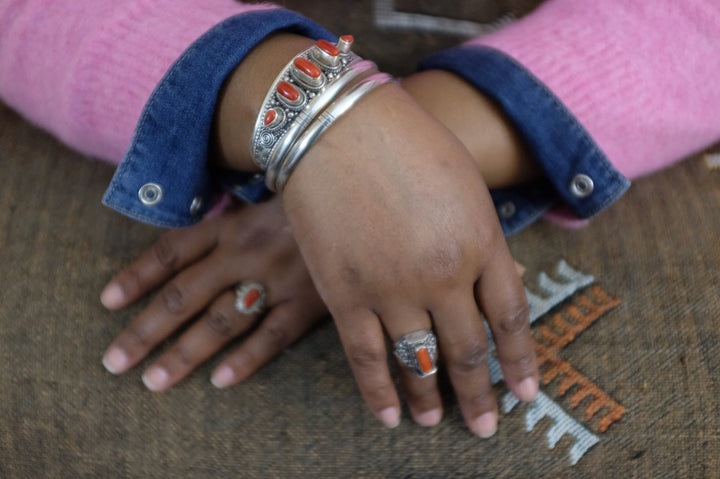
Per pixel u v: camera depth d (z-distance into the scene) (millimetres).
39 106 602
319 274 461
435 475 550
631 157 608
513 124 557
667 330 601
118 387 581
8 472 555
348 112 462
